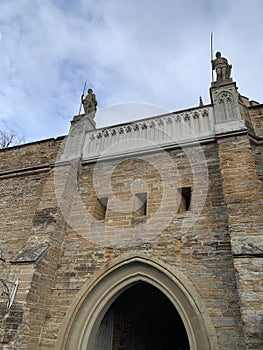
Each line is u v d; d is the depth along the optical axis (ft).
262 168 23.88
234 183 21.38
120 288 22.77
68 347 20.80
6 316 20.20
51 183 28.76
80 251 25.09
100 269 23.36
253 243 18.01
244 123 25.18
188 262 21.24
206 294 19.52
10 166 35.17
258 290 16.10
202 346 17.98
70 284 23.53
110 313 27.02
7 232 28.96
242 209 19.83
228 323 18.04
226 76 30.27
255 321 15.29
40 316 21.76
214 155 25.67
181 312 19.92
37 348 20.88
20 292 20.98
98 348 23.98
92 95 37.91
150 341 35.58
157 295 29.76
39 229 25.40
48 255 23.75
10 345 19.08
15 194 31.89
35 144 35.91
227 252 20.52
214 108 27.78
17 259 22.75
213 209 22.84
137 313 31.42
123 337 28.76
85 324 21.61
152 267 22.26
